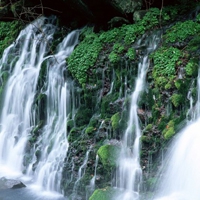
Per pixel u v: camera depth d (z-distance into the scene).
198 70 6.47
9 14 11.98
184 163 5.80
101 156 6.44
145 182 6.11
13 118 9.02
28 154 8.11
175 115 6.43
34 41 10.24
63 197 6.91
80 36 9.34
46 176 7.32
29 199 6.86
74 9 9.45
